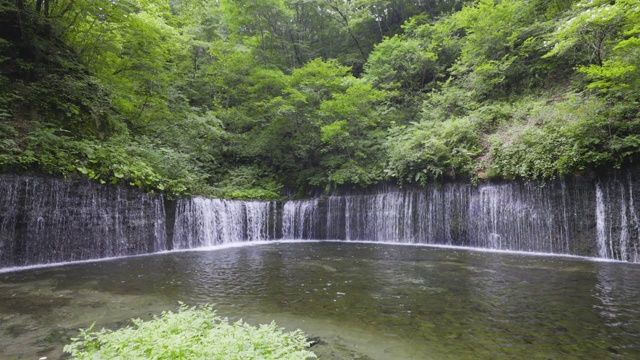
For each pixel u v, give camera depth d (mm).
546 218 12125
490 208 13617
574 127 11188
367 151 18234
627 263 9992
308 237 18438
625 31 10430
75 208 10688
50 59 12781
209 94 23188
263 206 17547
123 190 12008
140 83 16219
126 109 15711
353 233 17641
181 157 15555
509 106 15227
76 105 12539
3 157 9219
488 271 8977
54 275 8547
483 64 16250
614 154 10430
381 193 17141
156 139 16031
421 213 15625
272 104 19297
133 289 7195
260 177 20922
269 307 5984
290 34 26219
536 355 4113
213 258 11250
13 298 6547
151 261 10625
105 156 11711
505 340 4555
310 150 20625
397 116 19734
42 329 4984
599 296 6551
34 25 12656
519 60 16062
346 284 7609
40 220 9922
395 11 28094
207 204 14930
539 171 12000
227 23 23469
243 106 21797
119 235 11773
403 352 4219
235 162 21719
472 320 5320
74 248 10633
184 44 20516
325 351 4254
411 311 5758
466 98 17047
